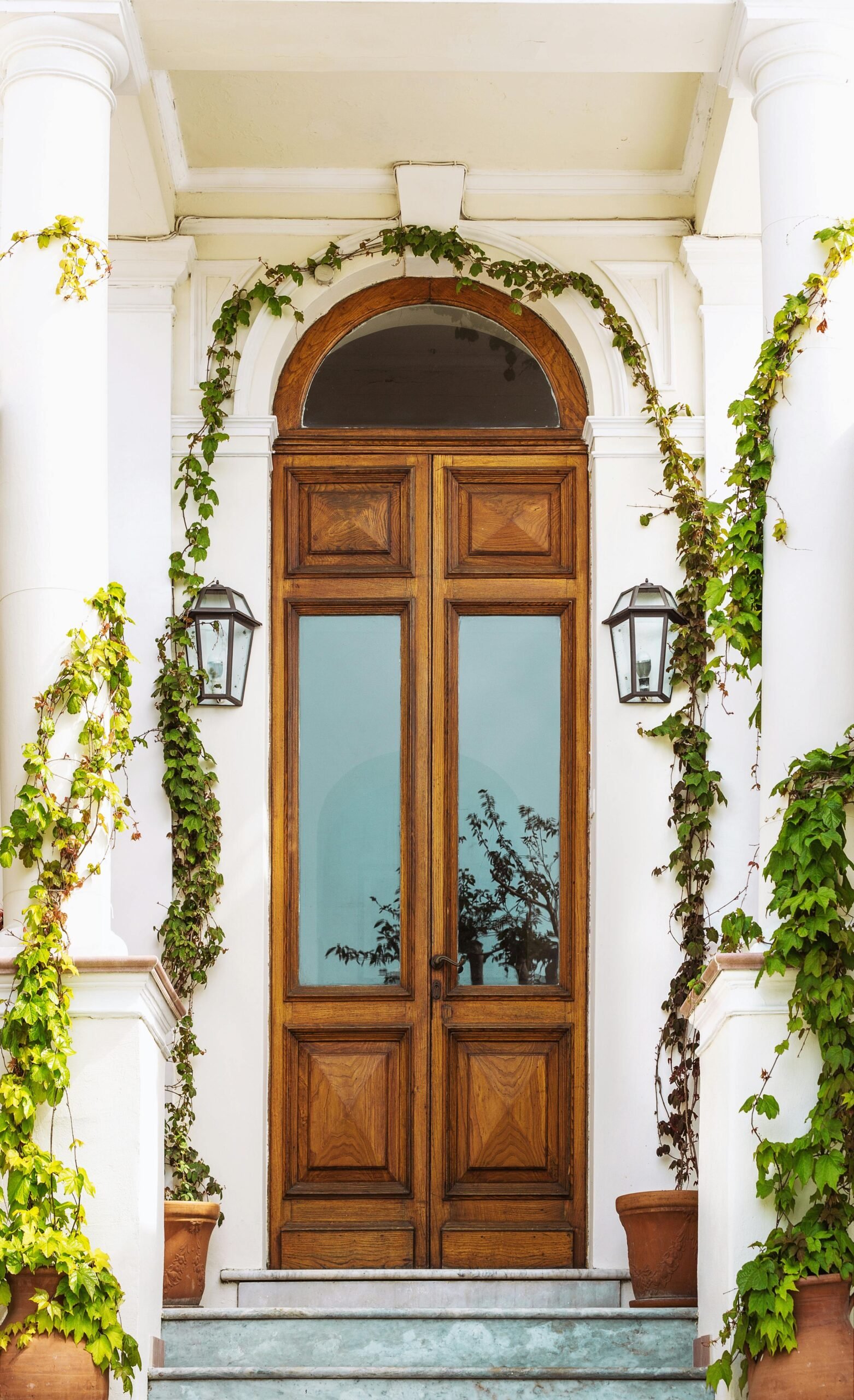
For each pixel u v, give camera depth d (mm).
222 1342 4590
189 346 6184
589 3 4867
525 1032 5930
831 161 4699
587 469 6262
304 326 6320
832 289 4574
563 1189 5836
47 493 4477
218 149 6145
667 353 6195
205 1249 5309
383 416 6328
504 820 6070
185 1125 5684
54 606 4430
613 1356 4543
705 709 5910
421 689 6121
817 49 4758
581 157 6195
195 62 5066
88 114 4746
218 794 5898
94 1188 4051
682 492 6016
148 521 6020
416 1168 5852
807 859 4090
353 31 4957
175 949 5727
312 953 6004
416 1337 4574
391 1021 5938
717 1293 4223
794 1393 3795
